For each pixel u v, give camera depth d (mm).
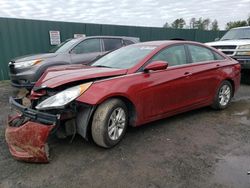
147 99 3672
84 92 3066
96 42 7805
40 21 9586
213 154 3246
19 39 9258
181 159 3105
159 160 3076
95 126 3172
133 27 12133
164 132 3961
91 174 2762
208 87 4730
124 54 4262
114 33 11586
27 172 2777
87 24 10750
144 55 3924
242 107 5500
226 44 8078
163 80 3855
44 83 3256
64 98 2939
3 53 9016
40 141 2824
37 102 3320
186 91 4281
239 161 3066
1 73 9094
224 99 5207
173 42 4359
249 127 4246
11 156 3104
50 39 9930
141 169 2871
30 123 2902
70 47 7234
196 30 14625
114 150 3318
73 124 3164
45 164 2939
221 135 3875
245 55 7617
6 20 8859
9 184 2568
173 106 4137
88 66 4195
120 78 3424
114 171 2824
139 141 3607
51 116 2803
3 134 3791
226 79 5113
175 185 2580
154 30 12953
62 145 3414
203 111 5133
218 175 2756
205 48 4891
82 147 3371
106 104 3211
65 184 2584
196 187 2547
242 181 2645
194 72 4375
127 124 3613
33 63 6375
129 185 2578
